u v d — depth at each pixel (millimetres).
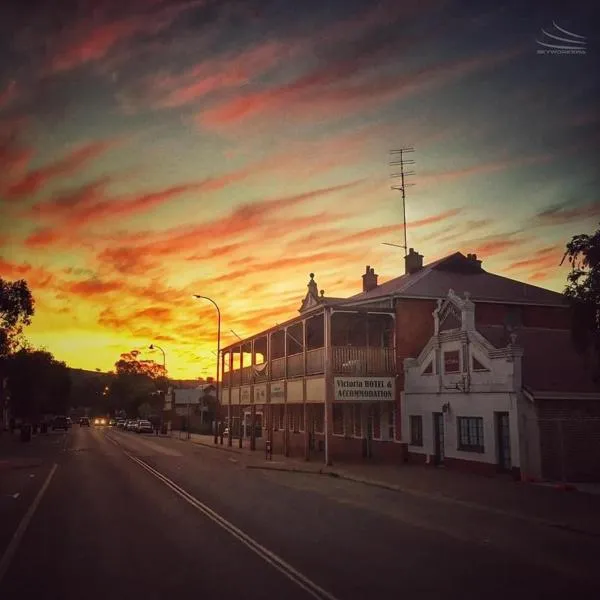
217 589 7605
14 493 17078
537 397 19688
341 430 34344
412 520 13008
